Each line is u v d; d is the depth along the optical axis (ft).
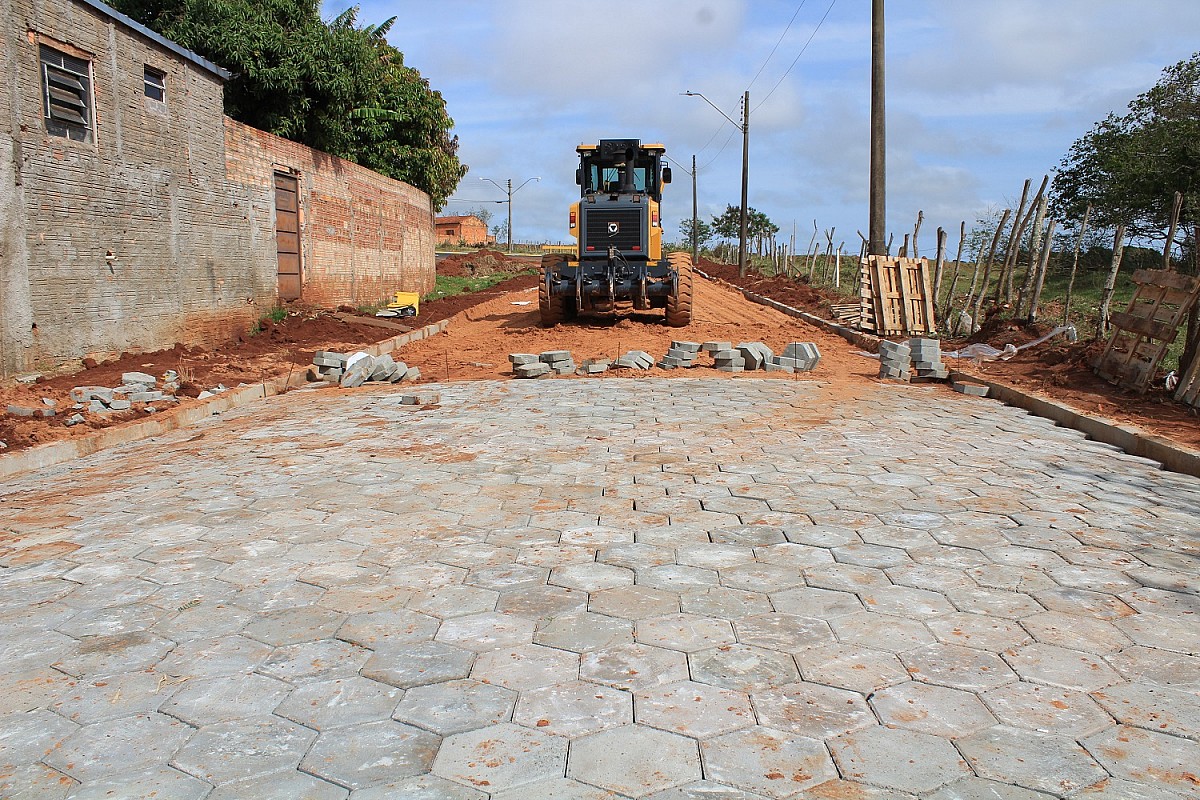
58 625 12.16
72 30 30.22
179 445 25.09
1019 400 30.45
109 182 32.63
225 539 15.90
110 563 14.71
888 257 53.16
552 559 14.46
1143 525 16.08
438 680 10.29
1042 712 9.39
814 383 35.76
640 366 39.93
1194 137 61.52
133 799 8.06
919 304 52.16
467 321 65.67
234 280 43.29
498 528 16.22
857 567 13.89
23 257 28.04
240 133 43.91
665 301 55.93
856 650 10.93
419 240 81.05
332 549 15.19
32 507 18.60
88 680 10.50
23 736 9.27
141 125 34.78
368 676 10.44
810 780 8.18
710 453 22.41
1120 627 11.57
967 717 9.30
